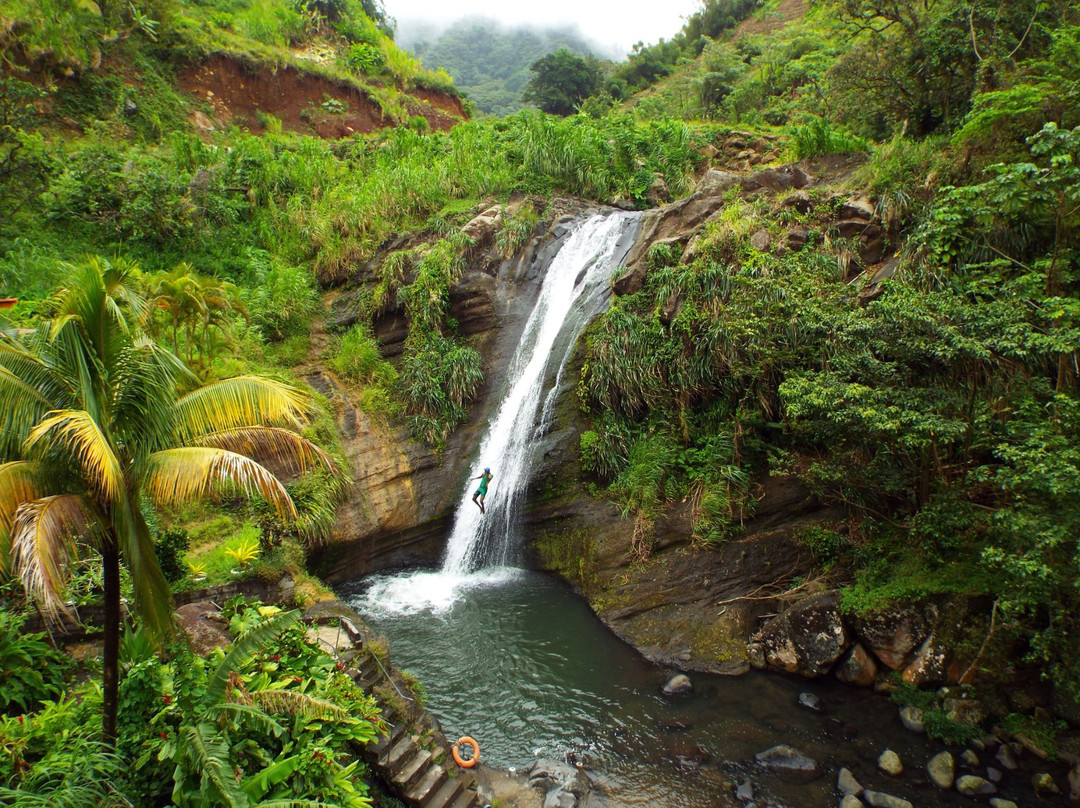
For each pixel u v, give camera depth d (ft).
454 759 32.63
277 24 131.85
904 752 33.37
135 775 24.00
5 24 86.28
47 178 75.97
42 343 22.95
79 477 21.88
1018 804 29.68
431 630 45.27
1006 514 29.91
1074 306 32.27
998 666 35.06
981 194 41.14
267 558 43.83
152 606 23.00
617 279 60.23
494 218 73.26
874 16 66.69
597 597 48.29
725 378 50.93
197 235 78.07
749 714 36.63
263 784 23.59
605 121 96.73
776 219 55.26
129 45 104.58
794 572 44.88
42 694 29.19
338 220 77.66
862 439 37.86
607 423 55.77
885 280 41.37
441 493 58.49
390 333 69.05
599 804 30.50
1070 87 41.19
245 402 24.45
